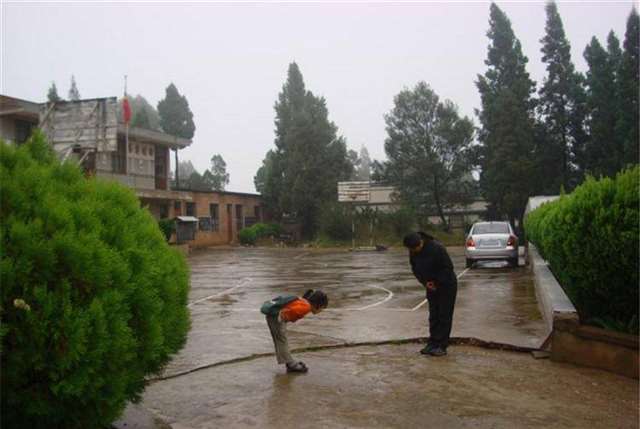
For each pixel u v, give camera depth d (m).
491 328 9.03
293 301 6.67
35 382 3.34
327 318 10.43
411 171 46.84
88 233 3.60
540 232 10.88
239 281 18.11
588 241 6.92
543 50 43.66
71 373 3.32
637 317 7.05
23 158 3.89
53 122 19.16
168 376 6.50
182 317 4.49
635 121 38.53
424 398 5.66
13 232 3.29
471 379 6.35
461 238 43.34
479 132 45.44
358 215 44.44
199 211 42.50
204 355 7.54
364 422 4.97
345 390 5.94
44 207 3.52
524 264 22.00
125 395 3.84
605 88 41.12
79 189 4.02
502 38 43.69
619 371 6.55
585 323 7.38
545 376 6.48
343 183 44.75
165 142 36.75
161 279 4.14
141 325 3.81
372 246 40.47
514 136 41.22
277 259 29.86
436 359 7.34
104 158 31.53
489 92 43.59
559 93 43.09
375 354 7.67
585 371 6.70
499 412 5.24
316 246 42.84
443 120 45.84
